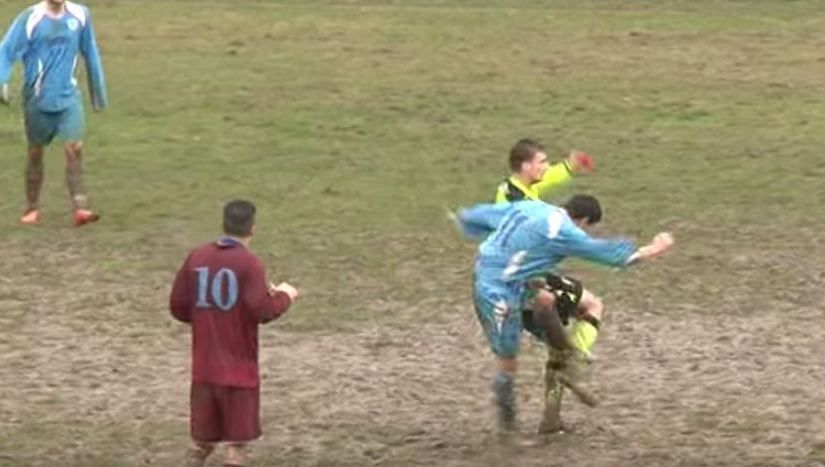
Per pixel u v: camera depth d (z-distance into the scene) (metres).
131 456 36.22
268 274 51.59
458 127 75.19
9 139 72.31
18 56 57.25
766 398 40.16
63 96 57.38
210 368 33.09
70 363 43.09
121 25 102.88
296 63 90.56
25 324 46.69
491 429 37.91
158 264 53.16
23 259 53.69
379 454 36.34
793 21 105.00
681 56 92.94
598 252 35.38
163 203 61.41
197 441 33.56
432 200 62.06
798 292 49.94
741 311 47.91
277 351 43.97
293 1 113.12
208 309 33.00
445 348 44.31
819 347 44.41
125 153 69.81
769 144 71.75
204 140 72.38
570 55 93.06
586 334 37.38
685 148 71.06
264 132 74.19
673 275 51.66
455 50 94.50
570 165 38.34
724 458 36.03
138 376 42.06
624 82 85.44
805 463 35.72
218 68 88.94
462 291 49.88
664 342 44.81
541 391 40.78
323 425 38.22
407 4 112.19
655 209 60.56
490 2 112.94
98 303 48.75
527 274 35.81
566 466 35.53
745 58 92.44
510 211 36.12
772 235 56.88
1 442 37.06
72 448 36.69
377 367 42.66
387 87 83.94
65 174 64.69
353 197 62.47
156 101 80.38
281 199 62.12
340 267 52.56
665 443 37.00
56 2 57.06
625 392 40.62
